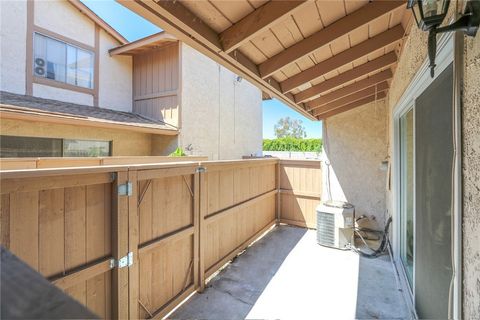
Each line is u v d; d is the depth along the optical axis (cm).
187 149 807
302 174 609
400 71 306
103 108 771
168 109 800
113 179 215
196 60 847
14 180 151
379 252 438
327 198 583
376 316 271
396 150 379
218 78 960
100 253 207
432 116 186
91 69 757
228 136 1025
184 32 183
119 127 630
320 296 311
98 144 676
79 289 192
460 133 124
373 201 549
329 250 460
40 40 650
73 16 714
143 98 841
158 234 266
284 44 240
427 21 123
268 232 567
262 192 547
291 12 172
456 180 126
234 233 429
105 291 212
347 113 571
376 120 547
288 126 3388
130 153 751
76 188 190
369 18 205
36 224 166
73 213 188
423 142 213
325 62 298
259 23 182
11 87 603
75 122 543
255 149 1236
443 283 167
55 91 680
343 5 197
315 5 191
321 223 482
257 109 1253
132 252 230
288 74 319
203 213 338
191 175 319
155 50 821
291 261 413
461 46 122
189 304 297
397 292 318
